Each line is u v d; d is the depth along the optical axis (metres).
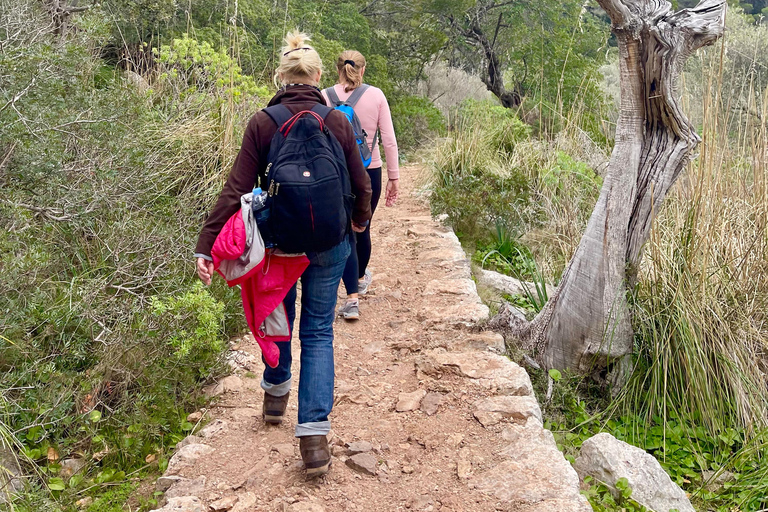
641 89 4.13
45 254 3.59
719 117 5.20
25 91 4.01
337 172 2.67
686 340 4.43
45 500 2.76
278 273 2.75
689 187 5.11
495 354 4.17
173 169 5.64
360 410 3.59
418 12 19.39
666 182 4.32
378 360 4.21
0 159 4.04
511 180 7.71
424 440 3.27
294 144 2.64
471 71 23.12
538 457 3.05
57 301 3.79
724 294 4.72
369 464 3.02
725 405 4.50
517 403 3.53
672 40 3.95
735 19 8.42
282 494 2.84
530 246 7.14
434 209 7.31
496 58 21.12
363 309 4.98
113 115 4.89
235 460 3.11
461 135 9.53
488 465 3.06
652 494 3.37
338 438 3.27
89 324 3.72
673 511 3.37
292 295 3.10
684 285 4.59
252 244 2.63
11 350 3.37
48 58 4.26
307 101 2.78
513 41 19.67
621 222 4.36
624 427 4.37
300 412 2.83
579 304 4.48
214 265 2.69
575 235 6.30
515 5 19.92
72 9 6.21
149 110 6.15
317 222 2.62
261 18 12.34
